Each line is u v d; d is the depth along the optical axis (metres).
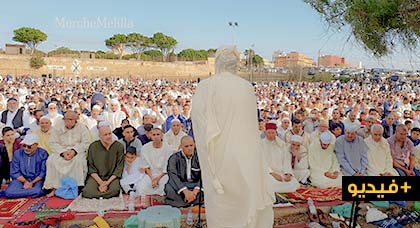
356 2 2.69
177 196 5.28
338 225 4.69
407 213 5.11
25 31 67.06
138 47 80.38
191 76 61.22
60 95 14.94
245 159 3.08
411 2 2.61
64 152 5.85
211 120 3.11
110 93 17.55
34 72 50.12
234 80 3.17
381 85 33.16
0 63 48.44
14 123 8.58
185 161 5.42
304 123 9.02
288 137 7.32
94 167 5.83
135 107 10.70
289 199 5.66
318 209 5.14
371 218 4.91
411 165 6.62
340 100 15.73
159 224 4.13
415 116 10.59
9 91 15.85
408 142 6.74
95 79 44.72
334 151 6.55
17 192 5.59
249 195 3.11
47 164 5.81
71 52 68.31
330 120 8.69
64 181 5.71
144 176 5.93
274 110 12.59
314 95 20.94
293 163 6.54
